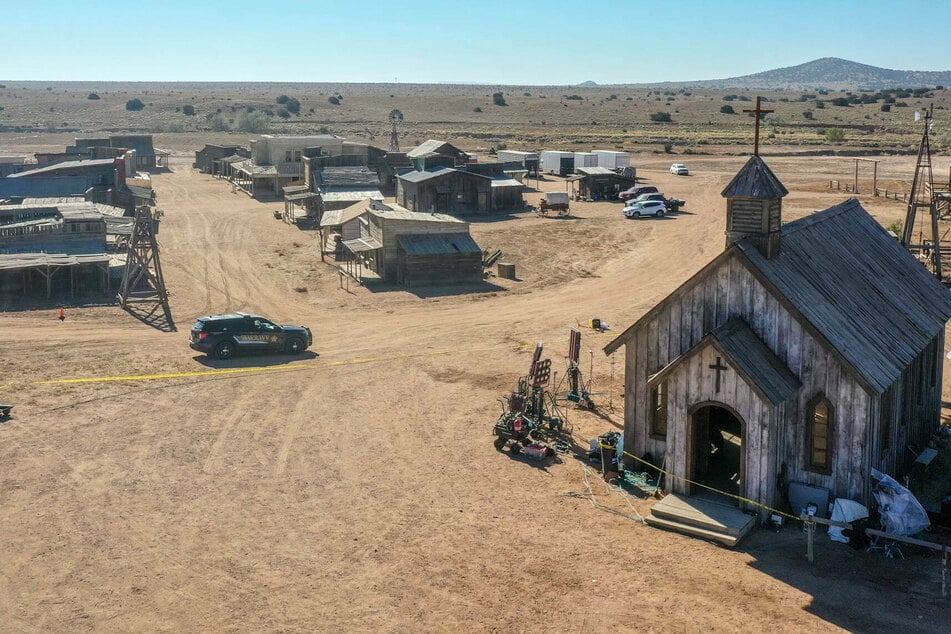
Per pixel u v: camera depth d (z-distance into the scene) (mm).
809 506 22219
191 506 23797
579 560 20688
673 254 68500
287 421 30938
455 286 58219
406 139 196125
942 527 22500
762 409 21953
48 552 21188
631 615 18266
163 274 60781
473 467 26516
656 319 24938
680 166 121000
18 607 18797
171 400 33375
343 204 84750
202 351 39531
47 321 47688
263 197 105688
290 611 18594
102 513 23328
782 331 22797
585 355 40250
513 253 69688
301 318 49406
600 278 60656
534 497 24328
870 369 21781
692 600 18844
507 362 39000
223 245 72312
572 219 86375
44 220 63562
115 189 90500
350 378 36531
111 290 55531
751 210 23578
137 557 20969
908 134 182375
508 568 20312
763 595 19031
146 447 28281
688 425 23203
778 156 141750
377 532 22203
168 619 18344
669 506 22859
